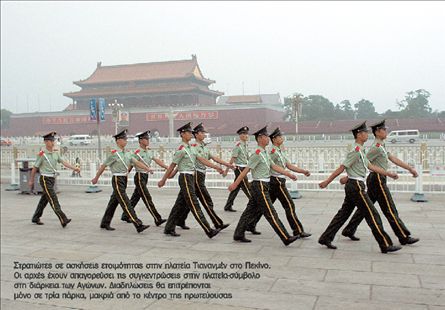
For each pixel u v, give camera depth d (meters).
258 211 6.46
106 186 13.72
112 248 6.32
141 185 7.83
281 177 6.56
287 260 5.43
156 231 7.43
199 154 7.16
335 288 4.44
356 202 5.64
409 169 5.97
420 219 7.43
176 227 7.78
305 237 6.55
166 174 6.87
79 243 6.68
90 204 10.54
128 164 7.46
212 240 6.63
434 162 11.37
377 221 5.55
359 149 5.66
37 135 38.88
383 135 5.99
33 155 17.56
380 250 5.73
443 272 4.79
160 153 15.80
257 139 6.19
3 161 18.33
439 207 8.49
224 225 7.11
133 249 6.24
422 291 4.27
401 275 4.73
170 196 11.34
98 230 7.62
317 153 16.19
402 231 5.82
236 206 9.77
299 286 4.54
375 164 5.98
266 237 6.73
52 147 8.08
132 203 8.31
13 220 8.69
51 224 8.24
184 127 6.79
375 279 4.64
